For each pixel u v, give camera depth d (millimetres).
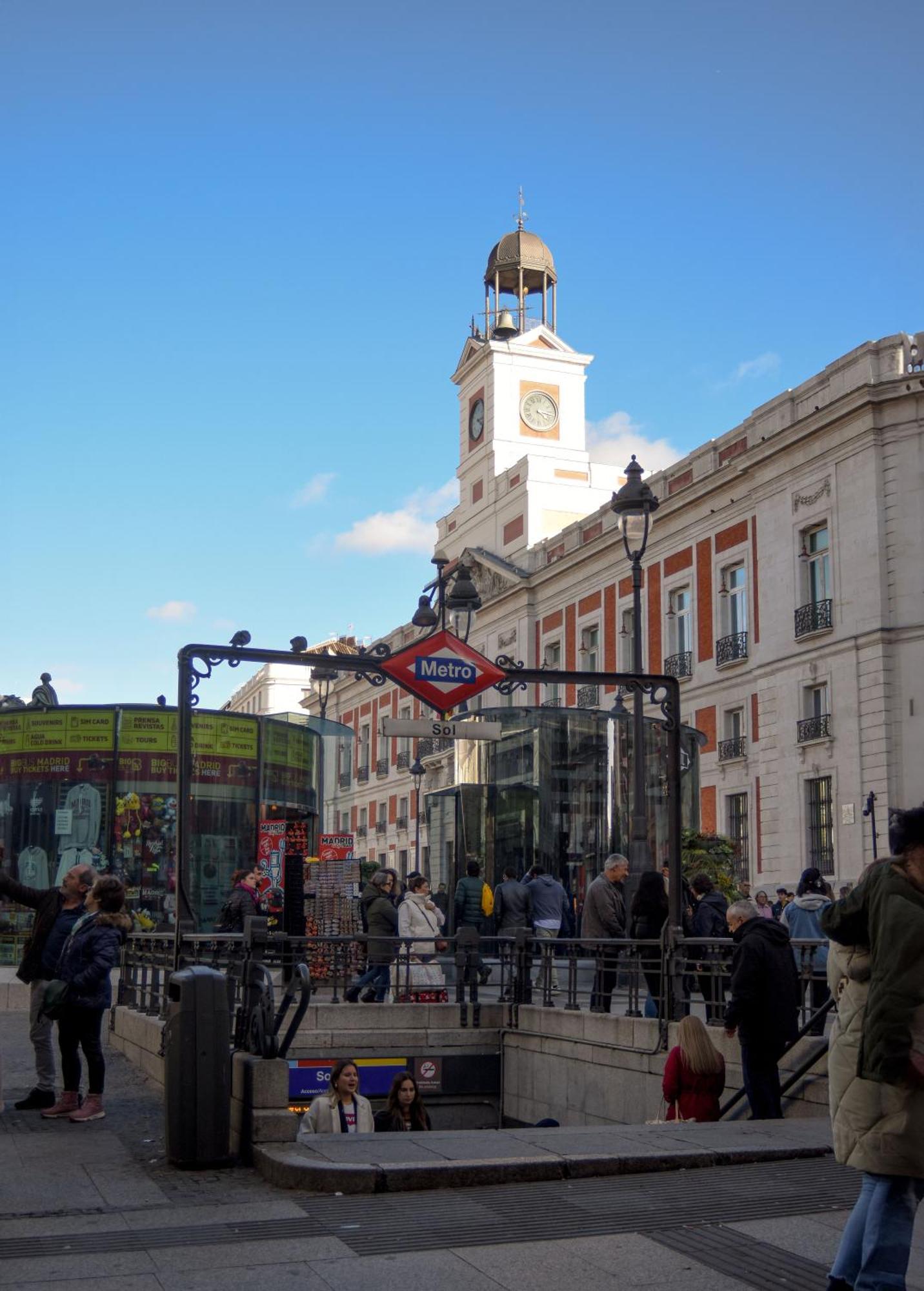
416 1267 5805
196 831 21125
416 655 12711
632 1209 6789
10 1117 10117
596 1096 13812
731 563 35000
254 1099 8320
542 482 47250
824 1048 10203
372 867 30266
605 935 14812
